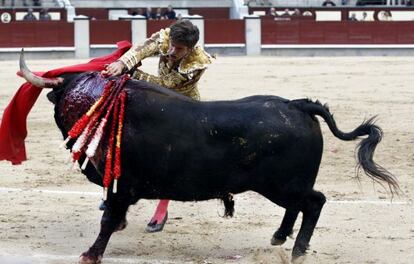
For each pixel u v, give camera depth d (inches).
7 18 2218.3
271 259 447.5
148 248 471.2
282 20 2162.9
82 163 439.5
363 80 1430.9
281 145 420.2
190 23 456.1
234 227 516.7
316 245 477.7
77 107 435.5
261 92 1246.9
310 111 428.1
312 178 429.4
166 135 424.5
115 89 430.0
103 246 436.5
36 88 458.3
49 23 2076.8
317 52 2178.9
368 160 424.5
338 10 2325.3
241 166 425.1
